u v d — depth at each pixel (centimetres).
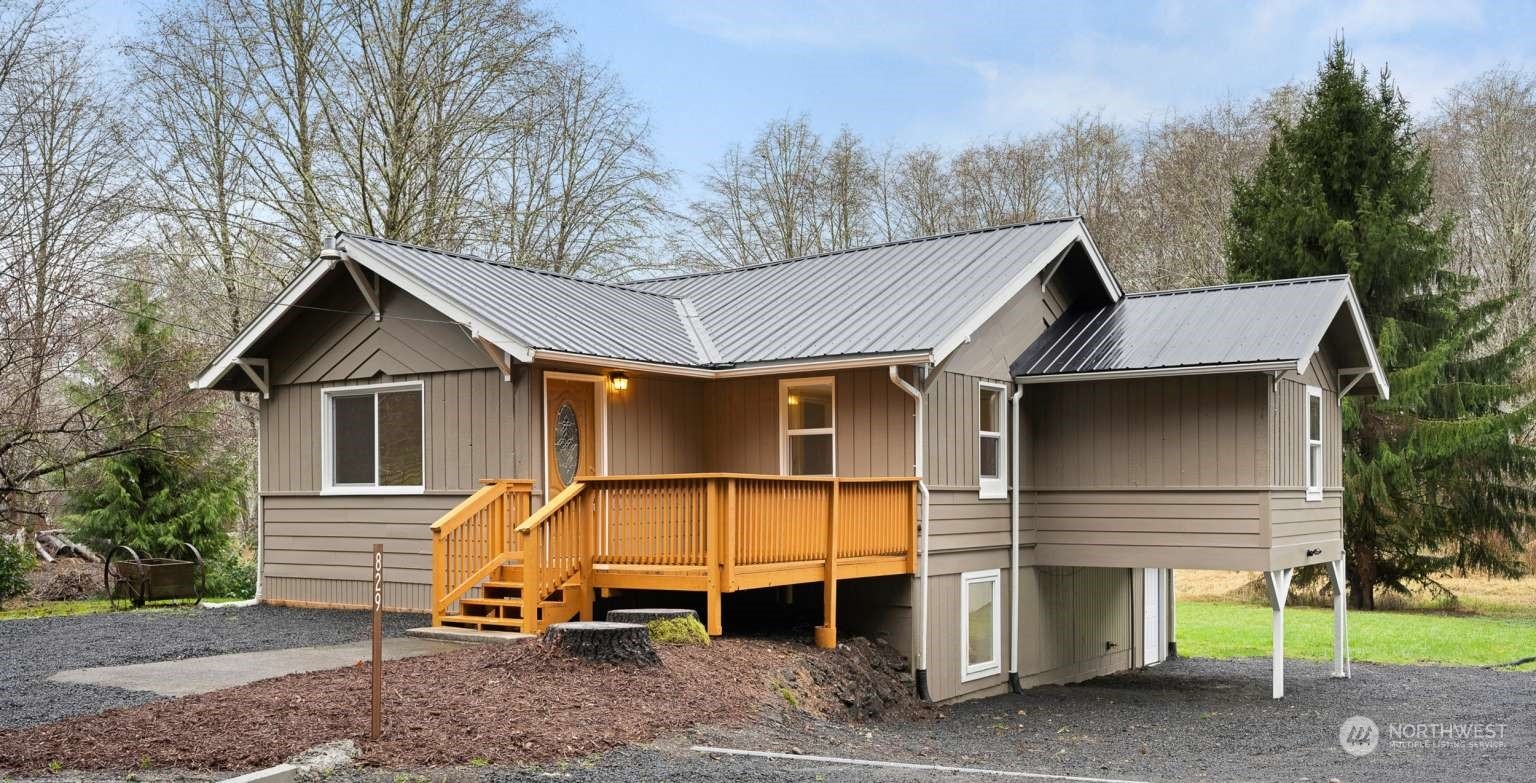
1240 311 1623
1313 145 2750
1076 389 1662
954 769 866
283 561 1625
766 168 3941
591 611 1255
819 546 1313
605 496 1262
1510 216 3625
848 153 3966
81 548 2527
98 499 2200
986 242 1764
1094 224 4006
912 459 1452
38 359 1944
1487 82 3784
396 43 2511
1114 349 1605
